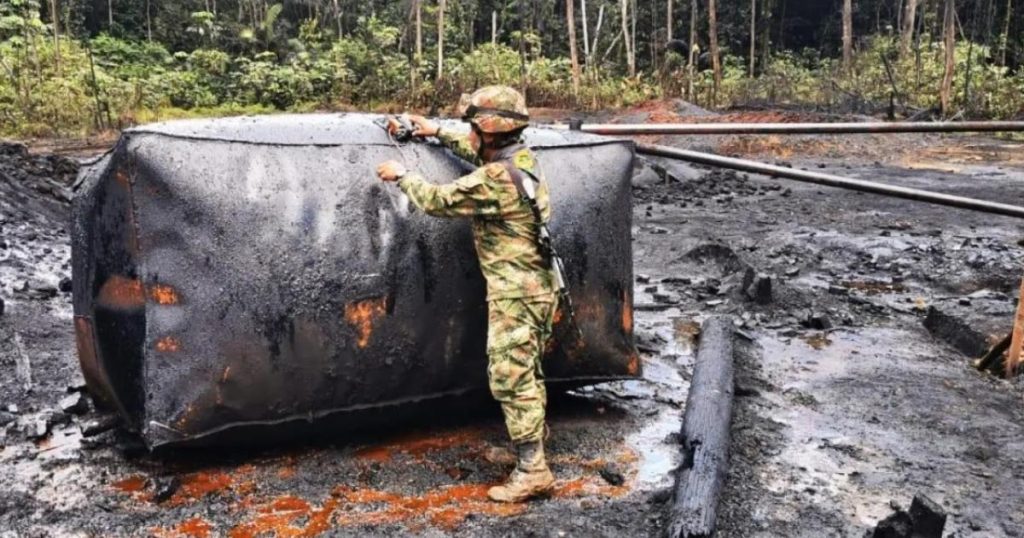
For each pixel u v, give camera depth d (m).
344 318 3.56
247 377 3.48
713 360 4.84
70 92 19.78
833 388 4.94
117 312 3.54
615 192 4.14
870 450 4.11
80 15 26.78
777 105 23.94
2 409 4.37
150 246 3.40
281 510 3.38
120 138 3.44
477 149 3.58
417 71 26.12
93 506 3.40
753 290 6.68
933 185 13.78
